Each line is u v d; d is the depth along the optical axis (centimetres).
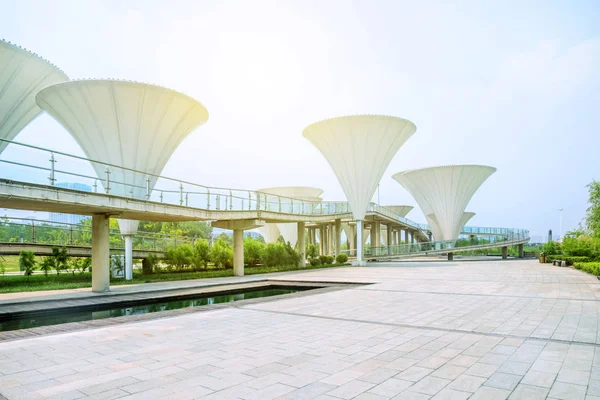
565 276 2147
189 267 3100
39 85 2214
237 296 1714
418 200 5319
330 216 3691
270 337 792
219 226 2686
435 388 505
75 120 1953
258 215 2583
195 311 1111
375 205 4162
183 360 636
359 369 584
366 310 1112
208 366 604
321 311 1102
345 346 717
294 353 673
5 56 1947
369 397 477
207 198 2239
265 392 495
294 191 4825
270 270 3014
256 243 3762
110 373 575
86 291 1691
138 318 1001
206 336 804
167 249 3003
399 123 3350
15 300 1375
